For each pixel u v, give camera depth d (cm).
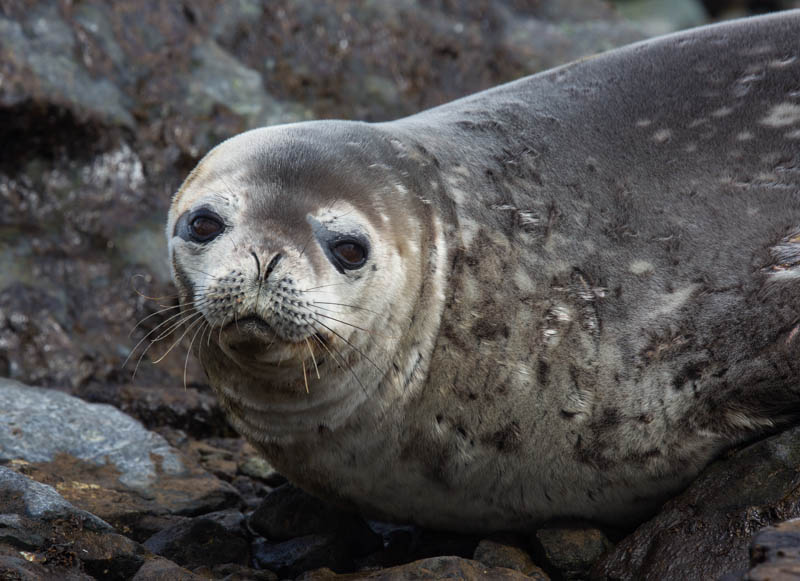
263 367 1220
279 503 1384
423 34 2747
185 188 1324
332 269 1186
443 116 1400
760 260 1234
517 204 1290
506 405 1254
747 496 1155
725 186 1270
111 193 2228
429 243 1268
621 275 1253
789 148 1276
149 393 1919
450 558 1128
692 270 1245
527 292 1258
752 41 1362
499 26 2852
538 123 1346
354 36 2686
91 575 1110
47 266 2100
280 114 2466
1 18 2248
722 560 1113
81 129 2225
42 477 1419
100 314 2081
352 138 1292
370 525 1473
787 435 1180
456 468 1280
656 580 1135
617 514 1302
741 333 1218
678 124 1312
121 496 1414
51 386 1961
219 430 1917
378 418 1268
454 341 1260
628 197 1277
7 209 2150
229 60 2516
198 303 1181
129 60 2377
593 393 1239
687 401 1228
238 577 1197
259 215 1191
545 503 1290
